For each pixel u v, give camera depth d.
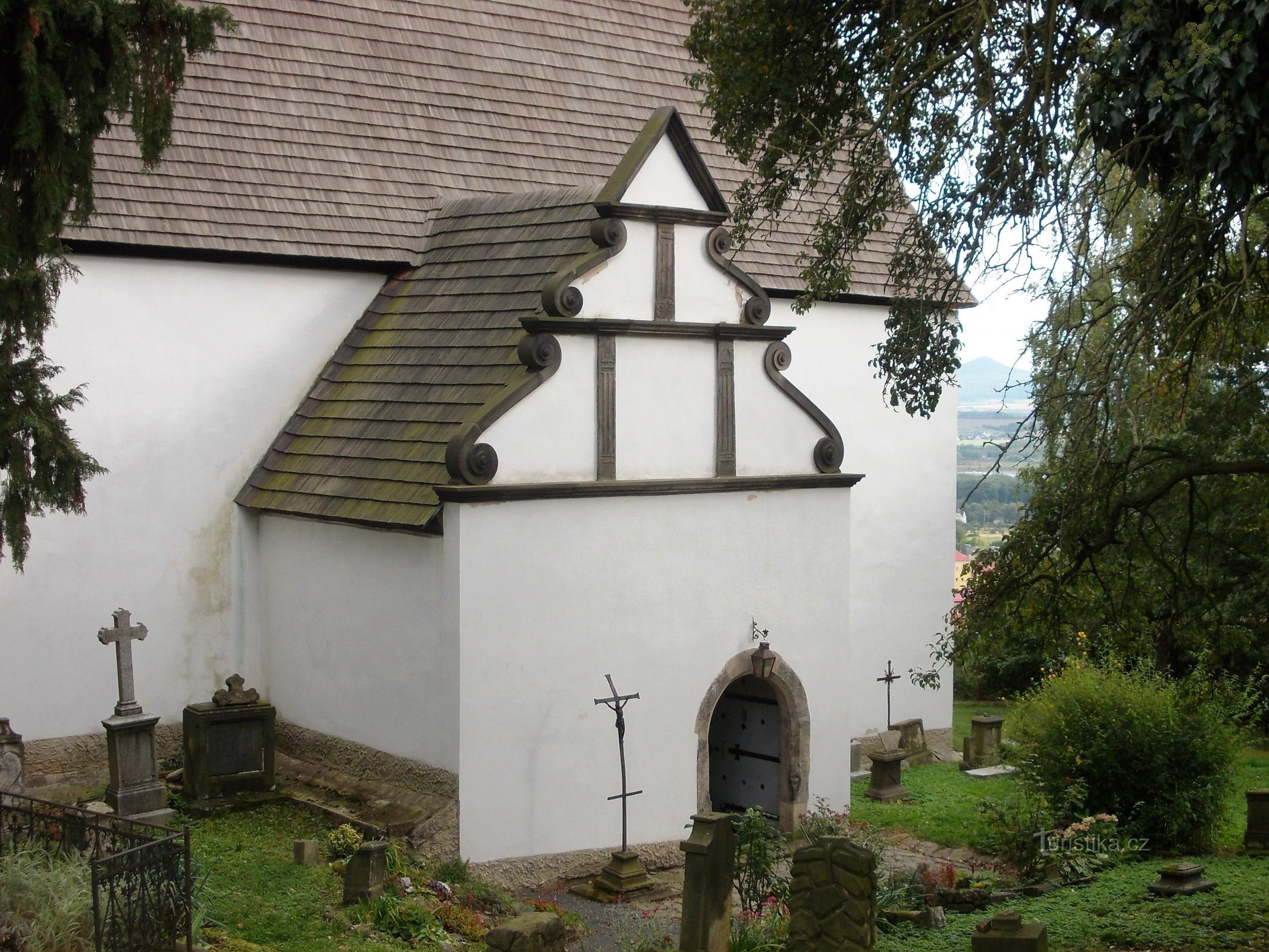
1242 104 9.72
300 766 15.92
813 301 14.77
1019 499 15.77
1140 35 10.38
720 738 17.03
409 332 16.83
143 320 16.50
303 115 18.67
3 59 9.39
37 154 9.58
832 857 9.30
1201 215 11.68
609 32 22.61
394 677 14.66
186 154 17.38
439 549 13.95
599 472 14.61
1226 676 17.58
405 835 13.51
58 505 9.91
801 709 16.12
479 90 20.47
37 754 15.80
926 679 14.30
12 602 15.67
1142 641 13.86
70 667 16.05
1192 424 17.05
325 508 15.33
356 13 20.19
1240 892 13.49
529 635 14.05
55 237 10.01
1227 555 17.77
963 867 15.39
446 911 11.78
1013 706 21.08
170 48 10.16
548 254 15.63
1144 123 10.83
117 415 16.38
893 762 18.55
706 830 10.81
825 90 14.74
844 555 16.56
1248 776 20.91
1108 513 13.20
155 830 11.09
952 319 20.56
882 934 12.43
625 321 14.63
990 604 13.55
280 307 17.42
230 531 17.09
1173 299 11.94
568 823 14.32
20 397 9.59
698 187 15.34
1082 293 12.07
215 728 14.98
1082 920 12.71
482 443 13.78
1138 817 16.27
